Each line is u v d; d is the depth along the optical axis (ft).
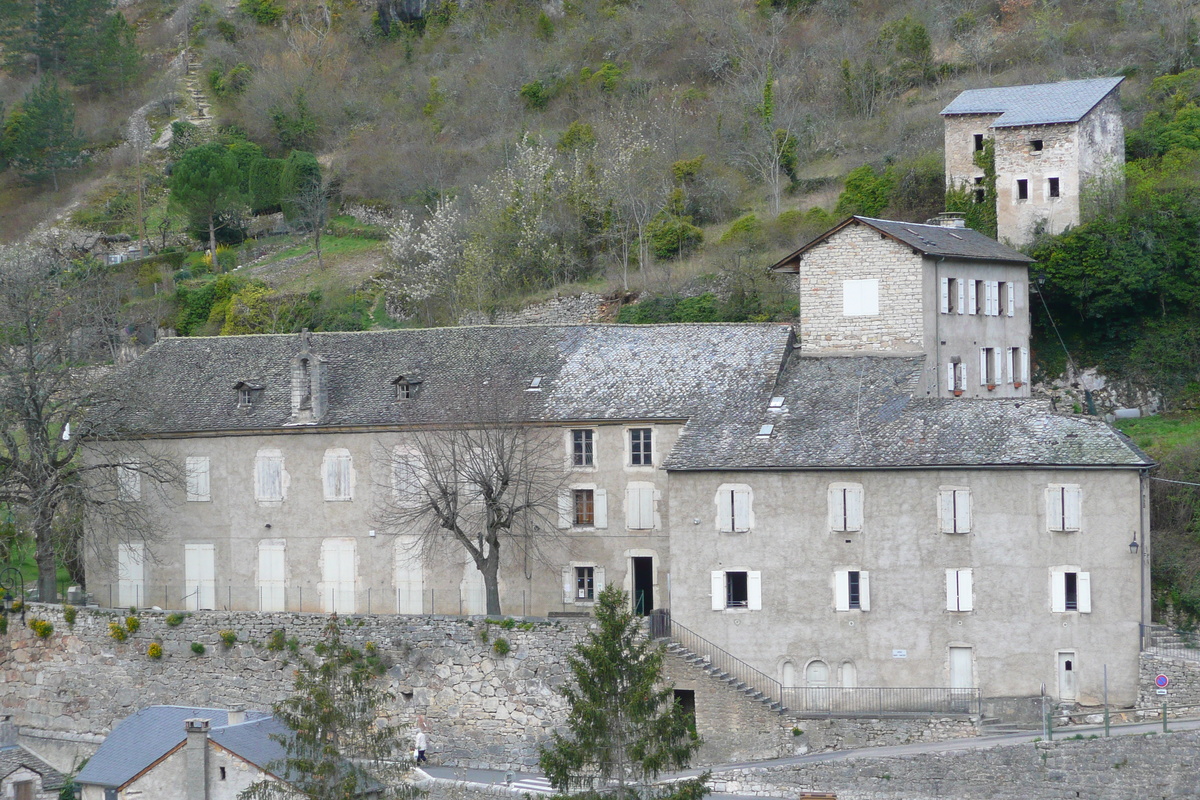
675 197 380.58
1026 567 205.16
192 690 229.86
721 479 217.36
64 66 643.04
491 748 215.72
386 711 221.46
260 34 644.27
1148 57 397.19
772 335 245.04
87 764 198.08
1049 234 296.10
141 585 258.16
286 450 253.03
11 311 261.24
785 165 401.08
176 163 494.18
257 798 177.06
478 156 469.57
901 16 487.20
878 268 243.60
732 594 216.54
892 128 406.82
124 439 257.34
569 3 588.91
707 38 513.86
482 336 261.65
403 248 402.93
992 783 185.06
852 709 208.64
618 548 238.27
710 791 178.60
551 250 365.81
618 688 177.68
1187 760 177.47
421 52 595.06
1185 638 205.98
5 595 245.04
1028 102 315.37
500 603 241.35
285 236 466.70
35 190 557.33
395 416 247.70
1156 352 284.20
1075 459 203.00
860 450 213.05
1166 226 289.12
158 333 366.43
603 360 249.34
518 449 238.89
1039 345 293.43
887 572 209.87
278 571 252.62
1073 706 202.08
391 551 247.29
